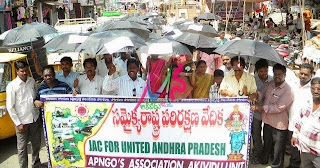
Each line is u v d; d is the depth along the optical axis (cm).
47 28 591
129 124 471
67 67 567
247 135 462
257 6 2517
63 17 2597
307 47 823
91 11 3662
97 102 470
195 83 538
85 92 529
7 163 585
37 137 532
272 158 556
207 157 470
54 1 2162
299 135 411
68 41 562
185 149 471
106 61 540
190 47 607
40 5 2006
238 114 459
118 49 447
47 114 477
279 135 491
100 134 476
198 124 464
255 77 536
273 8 3164
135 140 474
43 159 593
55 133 480
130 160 480
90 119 474
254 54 438
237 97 455
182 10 2559
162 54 464
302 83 445
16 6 1530
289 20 1872
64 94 483
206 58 771
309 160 416
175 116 465
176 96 505
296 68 1071
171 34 780
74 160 486
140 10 3962
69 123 477
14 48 736
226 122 461
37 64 633
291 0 2166
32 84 520
